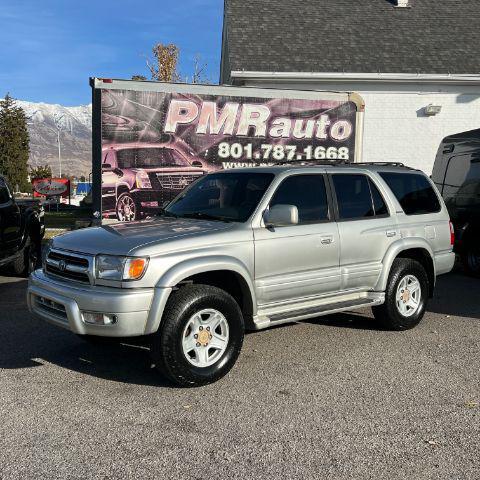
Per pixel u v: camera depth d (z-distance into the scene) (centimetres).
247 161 1093
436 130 1664
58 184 2525
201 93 1052
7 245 841
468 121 1670
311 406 424
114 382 472
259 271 501
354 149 1157
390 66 1620
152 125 1027
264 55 1608
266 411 415
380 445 363
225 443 365
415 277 642
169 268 443
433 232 666
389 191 631
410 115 1648
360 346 577
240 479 323
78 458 345
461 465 338
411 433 380
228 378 482
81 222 1009
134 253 437
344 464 339
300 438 372
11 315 699
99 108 1000
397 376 489
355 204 595
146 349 564
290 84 1583
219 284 507
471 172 994
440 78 1605
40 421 396
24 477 323
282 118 1109
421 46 1720
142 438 372
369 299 596
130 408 419
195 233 478
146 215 1036
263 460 344
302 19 1803
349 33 1753
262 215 514
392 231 614
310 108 1125
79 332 448
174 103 1036
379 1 1939
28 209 983
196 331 457
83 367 509
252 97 1084
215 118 1066
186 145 1050
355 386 465
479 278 996
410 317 636
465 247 1004
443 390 457
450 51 1708
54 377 483
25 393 448
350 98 1143
